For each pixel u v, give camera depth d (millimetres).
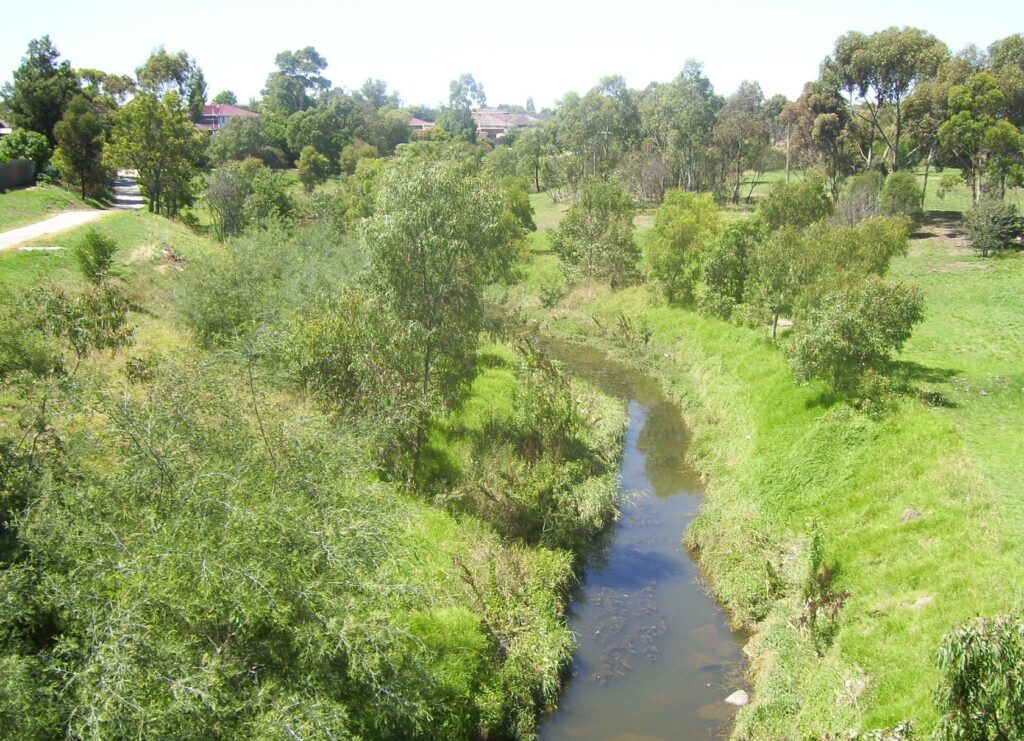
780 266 31469
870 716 12398
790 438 23625
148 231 48062
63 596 8750
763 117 84500
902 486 18734
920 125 60125
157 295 30969
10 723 7414
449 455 23141
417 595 11227
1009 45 60875
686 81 94438
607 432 28891
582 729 14969
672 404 33719
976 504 16797
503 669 15492
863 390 22266
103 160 56188
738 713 14875
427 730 12281
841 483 20156
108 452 11102
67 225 43438
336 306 21719
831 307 23562
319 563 10023
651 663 16953
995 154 52000
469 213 20828
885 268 29703
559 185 89750
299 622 9648
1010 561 14703
